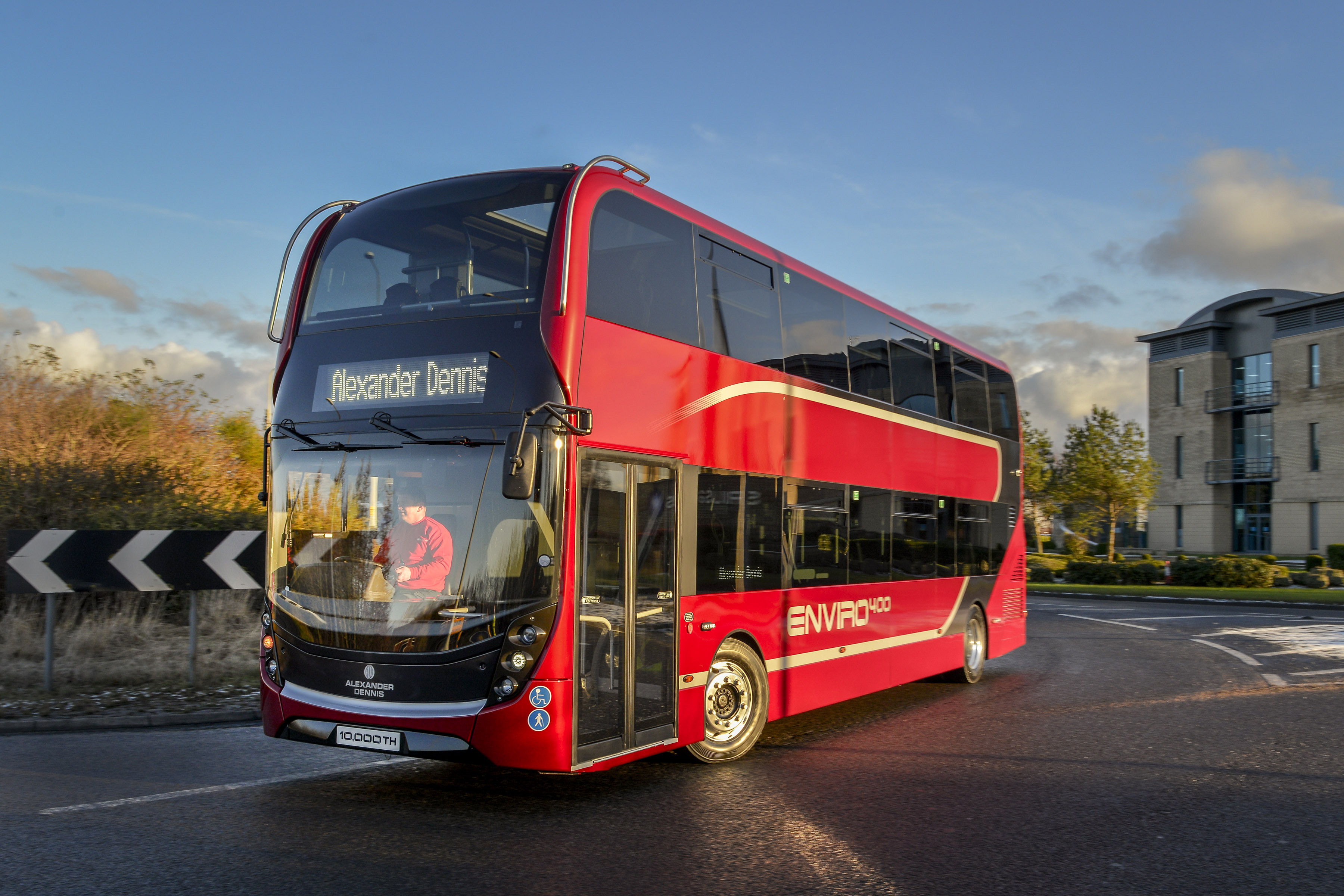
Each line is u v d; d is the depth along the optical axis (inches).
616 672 264.2
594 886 197.2
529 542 245.1
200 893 187.8
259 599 573.0
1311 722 395.5
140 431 634.8
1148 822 250.1
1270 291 2101.4
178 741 330.3
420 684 245.3
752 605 326.3
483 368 256.2
